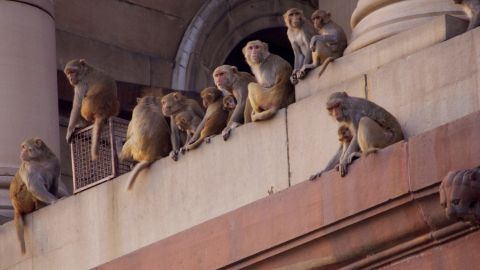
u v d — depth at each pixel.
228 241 26.64
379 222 25.08
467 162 24.27
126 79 36.28
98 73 30.17
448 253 24.58
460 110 25.11
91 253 29.03
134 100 36.09
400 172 24.86
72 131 30.23
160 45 36.81
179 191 27.98
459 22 25.72
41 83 33.91
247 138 27.23
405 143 24.86
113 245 28.73
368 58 26.33
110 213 28.86
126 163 29.55
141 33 36.69
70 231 29.39
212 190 27.55
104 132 30.06
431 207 24.58
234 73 27.91
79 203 29.33
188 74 36.81
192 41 36.97
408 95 25.61
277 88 27.20
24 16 34.12
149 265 27.61
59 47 35.78
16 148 33.19
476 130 24.27
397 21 26.58
